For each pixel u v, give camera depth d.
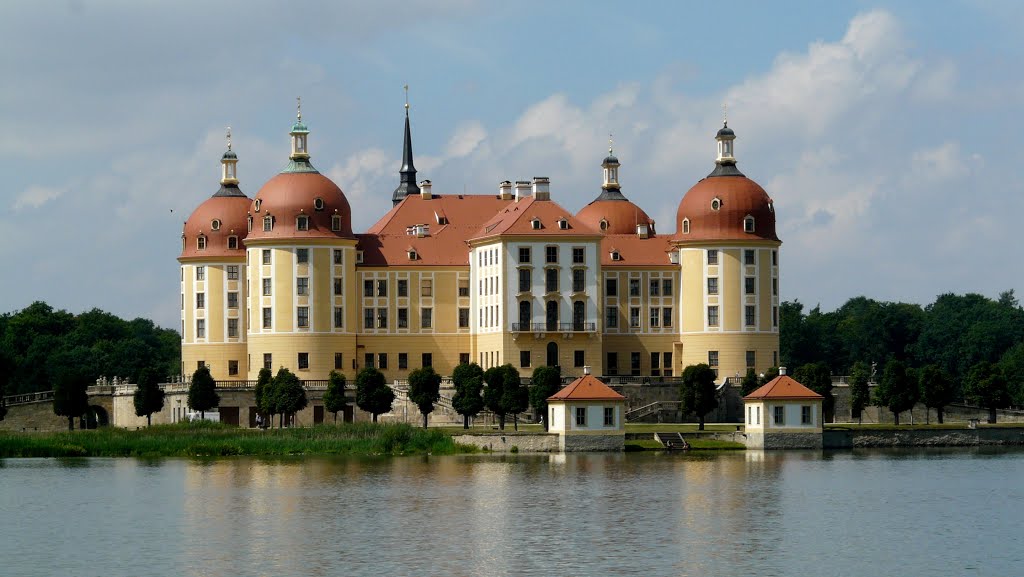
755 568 142.50
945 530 161.75
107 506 179.38
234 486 196.00
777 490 189.25
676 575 139.38
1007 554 149.38
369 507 176.38
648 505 176.62
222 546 153.38
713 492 187.00
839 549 151.38
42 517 171.75
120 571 142.38
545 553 148.62
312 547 152.25
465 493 186.75
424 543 153.75
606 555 147.75
